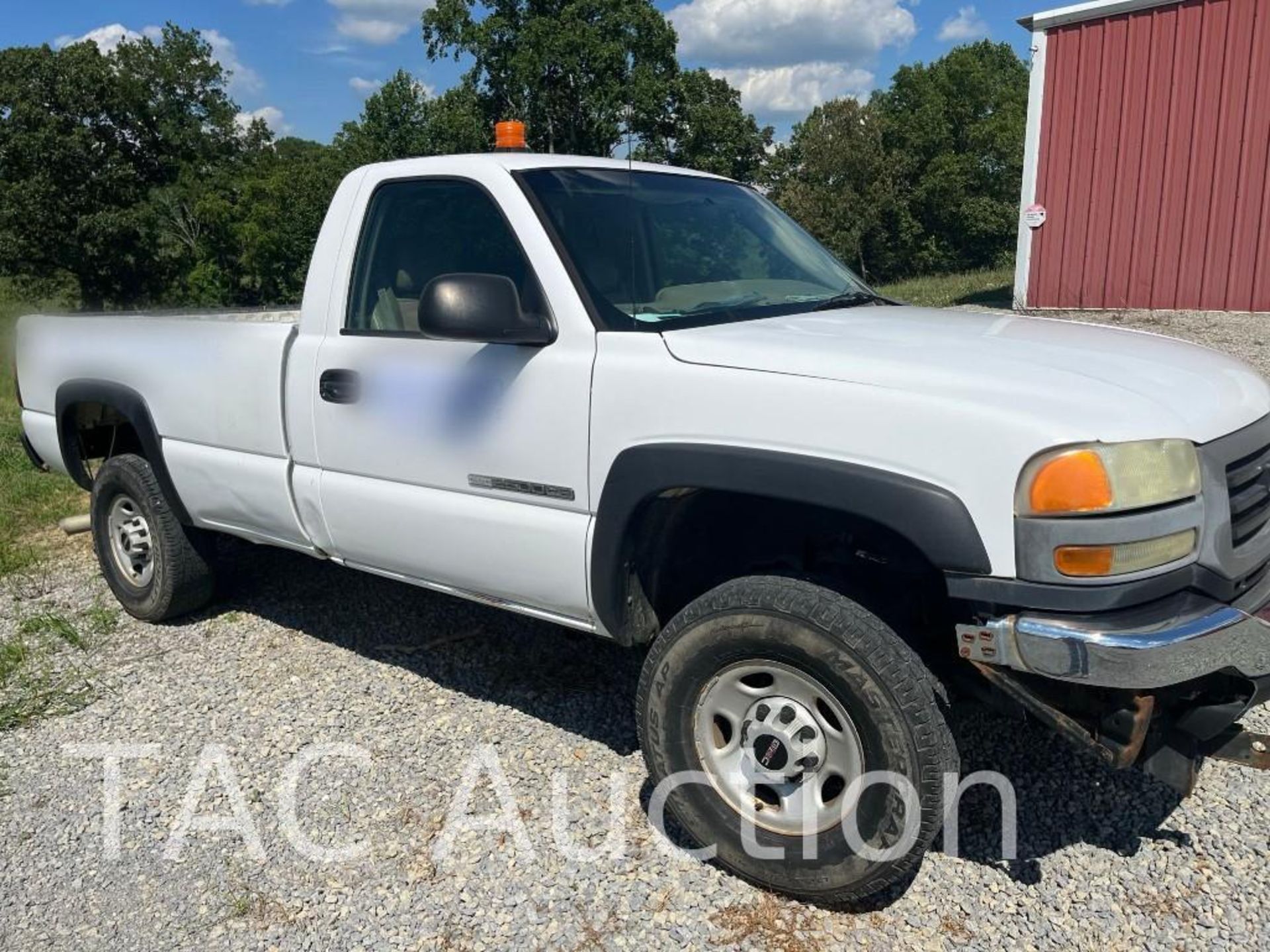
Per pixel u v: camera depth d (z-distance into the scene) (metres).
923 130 56.56
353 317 3.70
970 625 2.46
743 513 3.07
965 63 57.50
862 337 2.92
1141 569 2.35
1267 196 12.02
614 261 3.23
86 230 50.69
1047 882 2.84
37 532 6.81
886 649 2.52
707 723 2.88
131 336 4.59
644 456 2.84
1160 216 12.84
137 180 54.81
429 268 3.50
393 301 3.60
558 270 3.11
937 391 2.48
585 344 3.02
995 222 54.66
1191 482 2.41
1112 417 2.38
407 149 42.00
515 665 4.26
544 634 4.54
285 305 6.51
